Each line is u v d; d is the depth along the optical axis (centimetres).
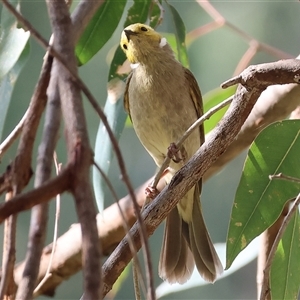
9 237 206
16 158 227
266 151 463
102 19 577
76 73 228
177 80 677
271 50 658
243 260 668
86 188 183
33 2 898
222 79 1021
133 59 683
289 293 489
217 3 1053
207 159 388
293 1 1037
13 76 481
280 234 359
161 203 382
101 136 550
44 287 646
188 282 663
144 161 1005
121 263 358
